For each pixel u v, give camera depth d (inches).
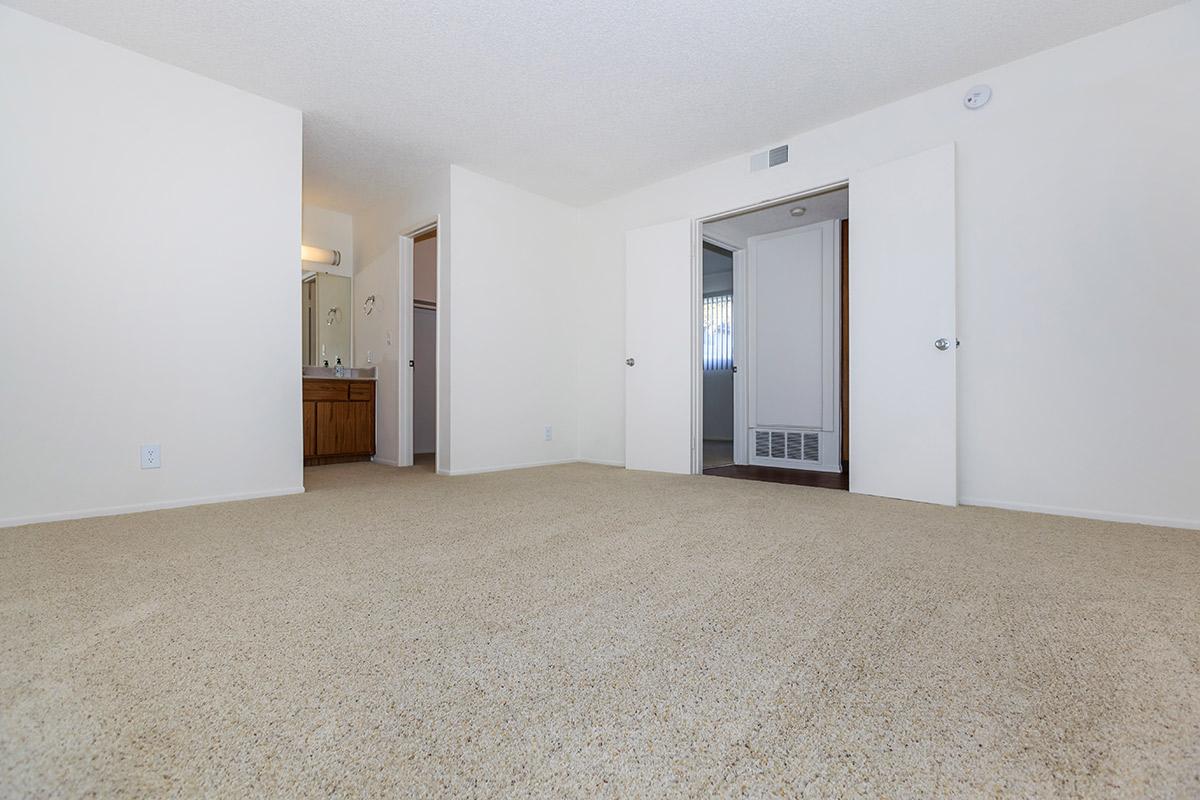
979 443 111.3
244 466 117.0
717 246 190.7
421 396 235.9
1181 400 91.4
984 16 94.3
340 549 76.4
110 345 100.7
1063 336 101.9
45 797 27.9
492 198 167.6
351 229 202.7
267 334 120.4
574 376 194.1
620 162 156.4
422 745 32.7
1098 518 98.2
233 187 115.8
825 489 131.1
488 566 68.7
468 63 108.4
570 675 41.4
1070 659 43.8
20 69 92.2
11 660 43.1
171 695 38.1
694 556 73.2
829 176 133.1
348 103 123.3
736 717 35.8
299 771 30.2
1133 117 95.2
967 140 112.6
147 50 103.2
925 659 44.0
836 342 176.6
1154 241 93.6
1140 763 31.1
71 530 87.4
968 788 29.1
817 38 100.4
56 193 95.3
